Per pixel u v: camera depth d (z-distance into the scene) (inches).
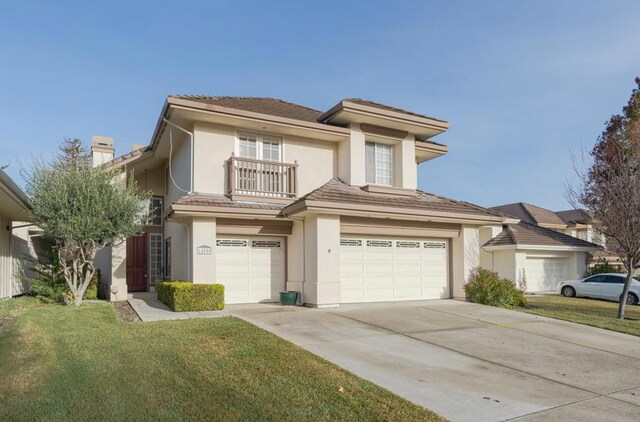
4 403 204.1
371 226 577.3
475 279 618.8
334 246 539.8
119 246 607.2
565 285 882.1
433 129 678.5
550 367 311.0
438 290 644.7
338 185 623.5
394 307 537.6
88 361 270.1
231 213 529.7
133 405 204.1
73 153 1135.0
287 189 607.8
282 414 203.2
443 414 218.5
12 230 644.1
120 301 591.5
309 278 541.6
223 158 583.5
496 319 481.7
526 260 928.9
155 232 746.8
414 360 311.4
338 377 260.4
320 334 377.1
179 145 649.0
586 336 418.3
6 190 447.8
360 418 205.6
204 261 521.0
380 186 635.5
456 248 650.8
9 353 288.0
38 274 655.8
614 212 570.6
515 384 270.7
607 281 827.4
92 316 442.0
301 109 751.1
